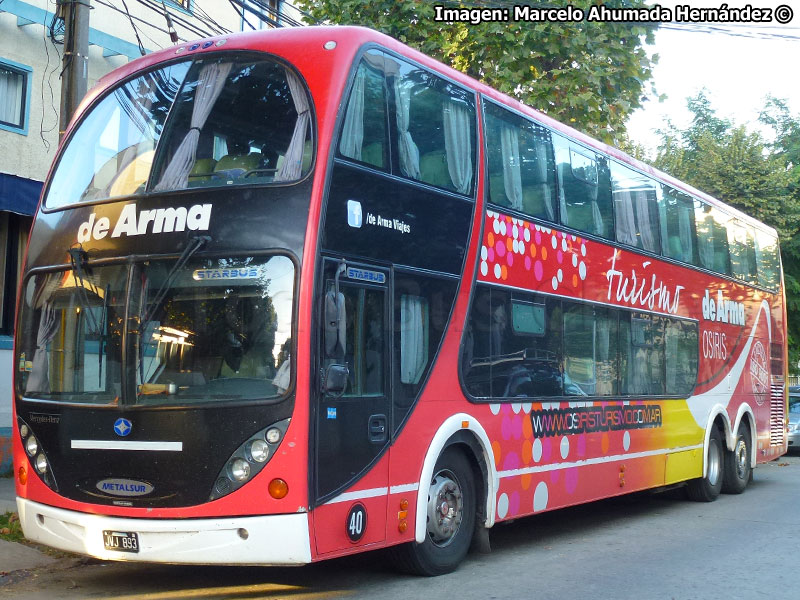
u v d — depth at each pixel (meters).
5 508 9.71
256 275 6.72
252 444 6.52
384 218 7.50
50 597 7.03
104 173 7.56
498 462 8.79
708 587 7.77
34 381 7.37
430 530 7.99
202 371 6.70
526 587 7.63
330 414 6.76
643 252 12.24
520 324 9.33
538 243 9.78
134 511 6.68
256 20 17.39
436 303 8.08
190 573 7.98
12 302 13.12
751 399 16.02
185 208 6.98
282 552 6.43
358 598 7.12
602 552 9.42
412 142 7.99
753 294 16.61
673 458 12.80
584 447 10.41
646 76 16.34
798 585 7.89
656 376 12.42
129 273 6.98
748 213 28.41
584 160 11.02
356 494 6.98
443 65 8.69
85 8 9.38
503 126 9.44
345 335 6.80
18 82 13.36
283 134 7.05
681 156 30.00
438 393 8.01
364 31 7.63
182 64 7.72
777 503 14.01
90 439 6.89
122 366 6.84
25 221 13.32
